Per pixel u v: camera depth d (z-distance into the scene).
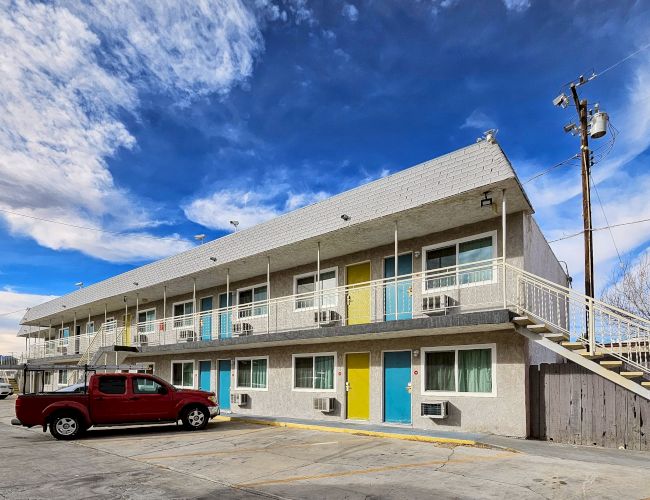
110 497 7.76
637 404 11.16
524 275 13.09
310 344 17.95
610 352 11.30
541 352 14.52
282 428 15.84
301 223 16.88
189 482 8.73
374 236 15.83
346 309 17.45
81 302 31.30
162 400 15.16
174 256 23.44
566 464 9.48
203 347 20.73
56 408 14.02
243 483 8.62
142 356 27.00
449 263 14.97
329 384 17.22
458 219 14.22
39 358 36.16
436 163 13.34
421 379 14.56
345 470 9.45
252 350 20.48
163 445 12.80
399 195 13.98
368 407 15.98
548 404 12.36
